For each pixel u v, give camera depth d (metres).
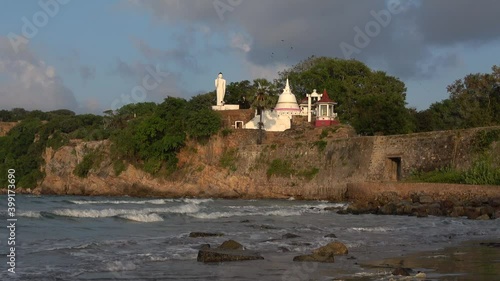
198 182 95.75
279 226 37.59
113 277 18.72
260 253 24.48
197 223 39.28
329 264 21.72
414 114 114.94
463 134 70.06
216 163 96.00
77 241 27.80
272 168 88.38
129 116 132.25
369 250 25.86
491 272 19.86
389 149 76.12
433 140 72.50
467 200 56.03
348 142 81.12
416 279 18.52
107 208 54.19
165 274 19.38
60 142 120.62
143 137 102.25
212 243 27.59
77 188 110.81
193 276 19.12
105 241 27.52
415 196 58.53
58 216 41.59
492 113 97.94
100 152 110.94
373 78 117.69
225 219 43.28
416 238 31.05
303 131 93.38
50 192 115.06
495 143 66.88
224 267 20.84
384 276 19.25
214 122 97.44
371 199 64.44
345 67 121.56
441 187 59.78
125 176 104.25
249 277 19.09
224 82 111.88
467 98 103.19
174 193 97.25
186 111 101.69
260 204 68.56
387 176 75.69
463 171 66.38
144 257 22.66
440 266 21.17
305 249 25.92
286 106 103.50
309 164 84.50
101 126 130.25
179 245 26.59
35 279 18.22
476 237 31.94
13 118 185.38
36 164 122.56
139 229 34.62
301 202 74.50
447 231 35.41
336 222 42.22
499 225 40.28
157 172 101.12
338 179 79.44
